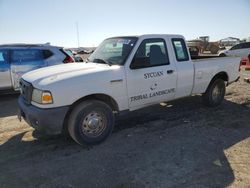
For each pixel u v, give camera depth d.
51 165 4.15
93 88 4.67
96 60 5.60
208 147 4.75
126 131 5.51
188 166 4.08
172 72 5.82
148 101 5.55
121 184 3.62
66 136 5.25
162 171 3.94
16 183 3.67
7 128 5.84
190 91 6.39
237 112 6.77
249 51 19.56
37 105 4.46
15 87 8.56
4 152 4.63
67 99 4.44
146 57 5.19
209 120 6.16
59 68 5.16
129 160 4.29
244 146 4.79
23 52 8.68
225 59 7.10
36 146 4.85
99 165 4.13
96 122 4.78
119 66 5.06
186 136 5.25
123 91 5.07
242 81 11.34
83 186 3.58
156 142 4.97
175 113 6.66
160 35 5.75
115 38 5.86
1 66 8.30
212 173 3.88
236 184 3.60
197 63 6.37
